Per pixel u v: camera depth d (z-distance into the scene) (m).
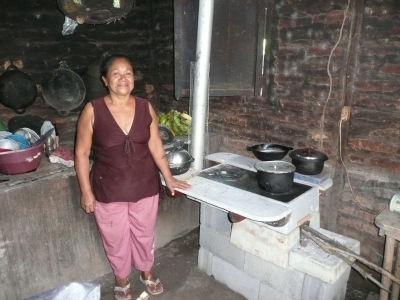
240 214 1.69
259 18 2.37
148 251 2.09
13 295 1.92
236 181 2.05
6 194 1.78
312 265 1.73
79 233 2.15
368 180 2.23
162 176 2.15
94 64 2.66
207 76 2.07
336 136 2.29
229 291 2.20
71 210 2.07
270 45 2.46
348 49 2.12
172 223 2.72
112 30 2.96
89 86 2.66
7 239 1.83
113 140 1.72
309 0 2.22
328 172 2.13
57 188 1.98
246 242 1.96
